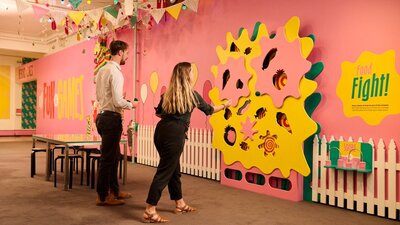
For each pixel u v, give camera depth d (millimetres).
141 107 7578
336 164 4047
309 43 4125
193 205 4066
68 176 5344
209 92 5398
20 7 5734
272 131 4496
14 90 15586
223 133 5156
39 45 13352
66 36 11906
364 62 3865
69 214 3658
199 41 6074
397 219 3586
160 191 3375
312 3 4367
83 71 10008
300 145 4199
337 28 4117
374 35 3793
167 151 3332
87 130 9695
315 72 4250
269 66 4520
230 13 5484
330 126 4148
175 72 3375
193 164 6082
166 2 6660
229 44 5117
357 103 3914
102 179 3943
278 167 4434
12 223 3334
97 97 3973
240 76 4895
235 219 3541
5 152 9352
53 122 12164
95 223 3361
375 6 3789
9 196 4438
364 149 3816
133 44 7805
